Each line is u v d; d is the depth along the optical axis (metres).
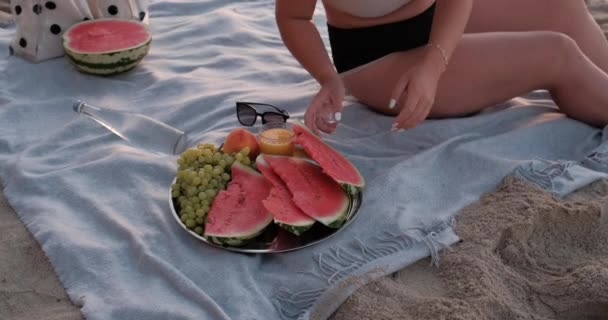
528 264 1.67
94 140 2.07
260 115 2.09
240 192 1.71
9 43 2.58
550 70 2.00
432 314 1.51
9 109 2.21
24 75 2.38
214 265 1.64
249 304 1.57
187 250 1.69
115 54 2.34
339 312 1.56
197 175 1.73
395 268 1.63
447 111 2.08
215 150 1.83
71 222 1.79
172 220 1.77
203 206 1.70
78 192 1.87
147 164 1.94
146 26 2.52
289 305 1.59
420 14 1.96
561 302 1.57
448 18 1.89
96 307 1.57
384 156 1.99
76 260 1.68
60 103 2.27
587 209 1.74
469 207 1.79
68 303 1.62
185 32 2.70
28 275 1.69
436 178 1.88
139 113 2.23
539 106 2.16
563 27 2.20
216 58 2.54
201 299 1.56
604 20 2.76
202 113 2.22
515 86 2.05
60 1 2.42
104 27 2.47
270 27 2.79
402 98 2.04
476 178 1.88
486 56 1.99
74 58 2.34
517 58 1.99
